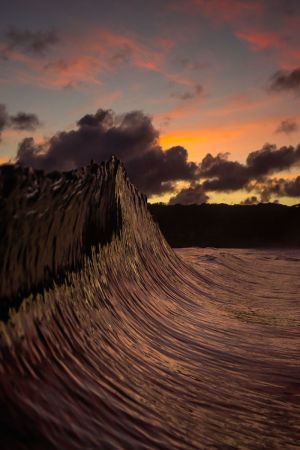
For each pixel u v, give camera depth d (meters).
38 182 4.27
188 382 6.45
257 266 26.91
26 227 4.31
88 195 6.75
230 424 5.35
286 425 5.61
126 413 4.57
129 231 12.12
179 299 13.16
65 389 4.27
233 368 7.80
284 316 13.63
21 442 3.23
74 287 6.20
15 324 4.20
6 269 4.07
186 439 4.62
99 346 5.92
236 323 12.16
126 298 9.27
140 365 6.34
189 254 25.81
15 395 3.63
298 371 7.93
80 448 3.53
